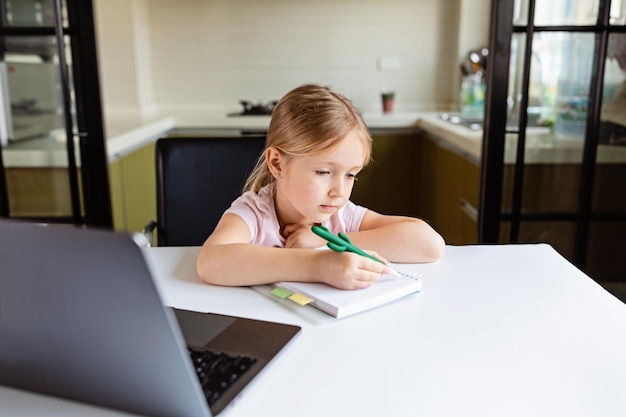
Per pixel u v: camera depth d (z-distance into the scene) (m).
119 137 2.38
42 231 0.50
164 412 0.57
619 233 2.00
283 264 0.92
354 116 1.01
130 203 2.61
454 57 3.54
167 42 3.55
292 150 0.98
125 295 0.50
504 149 1.91
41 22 1.93
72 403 0.61
